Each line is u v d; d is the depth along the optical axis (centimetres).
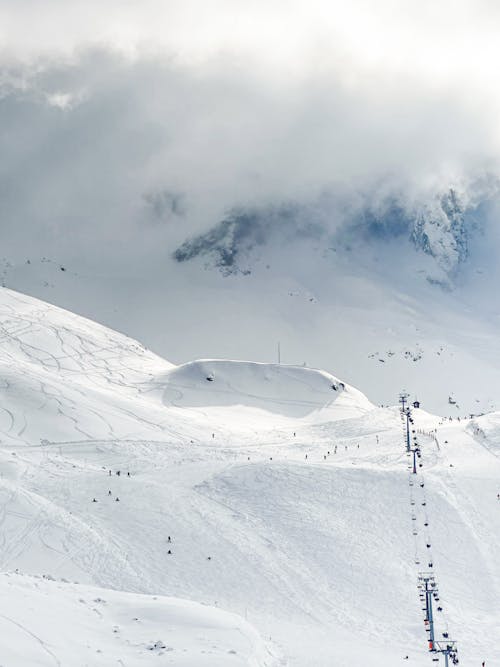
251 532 11512
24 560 10162
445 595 10062
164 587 9881
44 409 18612
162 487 13025
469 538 11481
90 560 10362
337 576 10444
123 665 5362
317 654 7425
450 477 13400
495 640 8806
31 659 5112
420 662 7962
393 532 11662
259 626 8706
